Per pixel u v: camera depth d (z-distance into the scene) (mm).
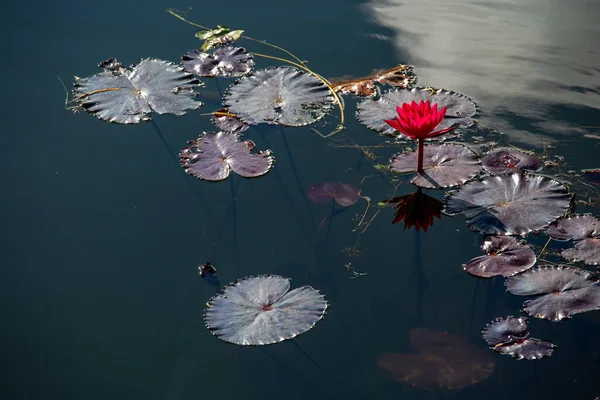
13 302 3510
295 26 4234
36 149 3807
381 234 3604
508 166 3688
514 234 3561
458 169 3693
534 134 3793
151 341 3447
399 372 3383
